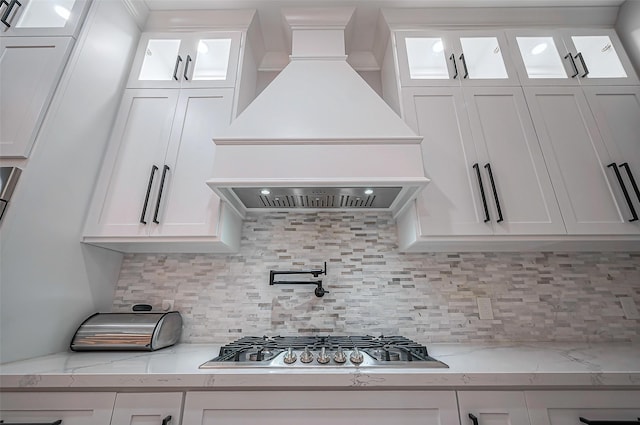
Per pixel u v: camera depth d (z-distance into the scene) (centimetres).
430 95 153
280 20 184
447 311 152
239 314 152
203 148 146
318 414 85
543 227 130
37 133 116
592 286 154
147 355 118
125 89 157
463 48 173
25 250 109
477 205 134
